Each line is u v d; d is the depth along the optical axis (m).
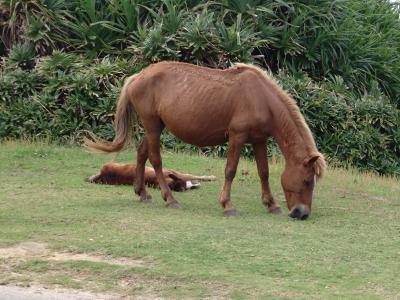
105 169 12.52
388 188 14.04
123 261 7.88
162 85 10.77
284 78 17.45
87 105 16.55
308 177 10.20
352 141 17.14
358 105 17.56
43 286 7.13
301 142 10.24
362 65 19.73
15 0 18.05
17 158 14.22
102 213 9.98
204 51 17.27
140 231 9.02
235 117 10.37
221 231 9.19
